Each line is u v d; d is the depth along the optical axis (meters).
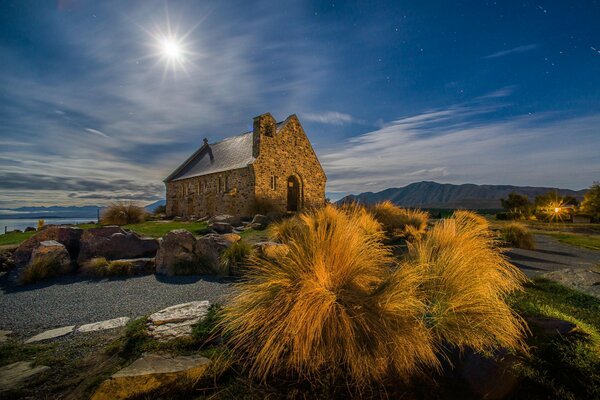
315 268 3.15
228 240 8.78
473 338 3.12
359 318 2.91
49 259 8.30
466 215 6.23
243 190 25.50
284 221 11.02
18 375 3.10
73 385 2.93
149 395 2.70
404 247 9.09
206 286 6.86
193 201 32.44
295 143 27.50
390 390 2.76
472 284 3.52
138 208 22.25
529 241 12.22
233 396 2.70
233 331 3.48
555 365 2.91
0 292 6.91
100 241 9.70
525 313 3.96
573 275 6.61
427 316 3.36
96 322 4.78
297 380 2.87
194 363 3.00
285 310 3.06
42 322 4.88
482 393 2.71
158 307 5.47
